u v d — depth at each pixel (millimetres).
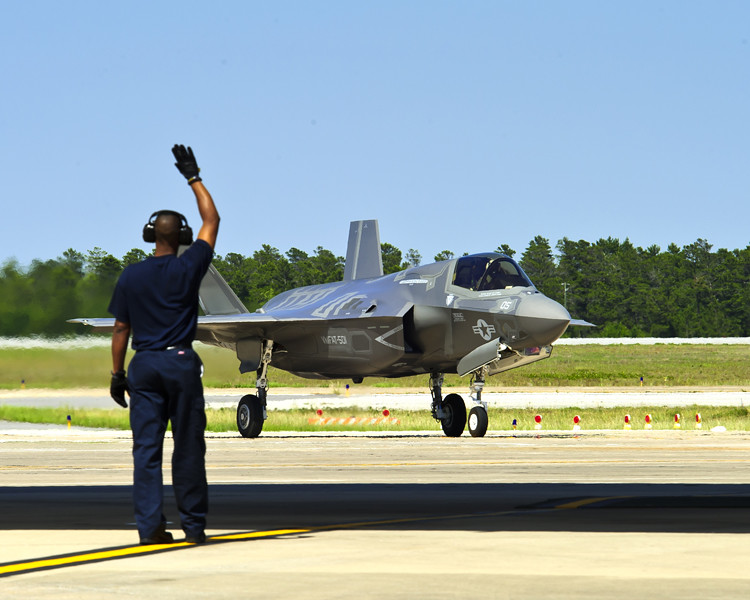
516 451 70938
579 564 18406
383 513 29156
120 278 22766
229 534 23484
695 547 20750
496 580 16703
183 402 22172
